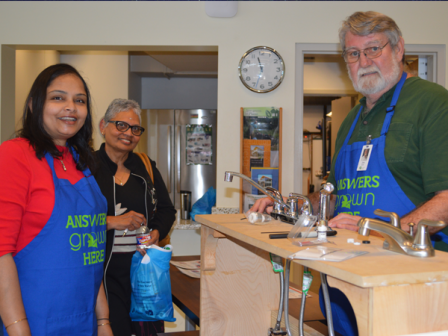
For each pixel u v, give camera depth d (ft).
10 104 9.45
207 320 4.19
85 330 3.55
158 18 9.32
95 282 3.71
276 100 9.46
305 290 3.24
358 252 2.40
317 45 9.49
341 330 3.81
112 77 14.23
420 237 2.35
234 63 9.41
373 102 4.57
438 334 1.91
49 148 3.45
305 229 2.93
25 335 3.09
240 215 4.40
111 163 5.84
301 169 9.52
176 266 6.76
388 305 1.90
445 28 9.37
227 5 9.04
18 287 3.14
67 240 3.40
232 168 9.43
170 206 6.54
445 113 3.71
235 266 4.28
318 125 20.85
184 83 17.35
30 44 9.18
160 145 15.33
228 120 9.44
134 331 5.46
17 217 3.15
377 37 4.23
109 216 5.39
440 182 3.54
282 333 4.05
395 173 4.01
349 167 4.53
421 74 9.89
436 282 1.96
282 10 9.41
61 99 3.52
